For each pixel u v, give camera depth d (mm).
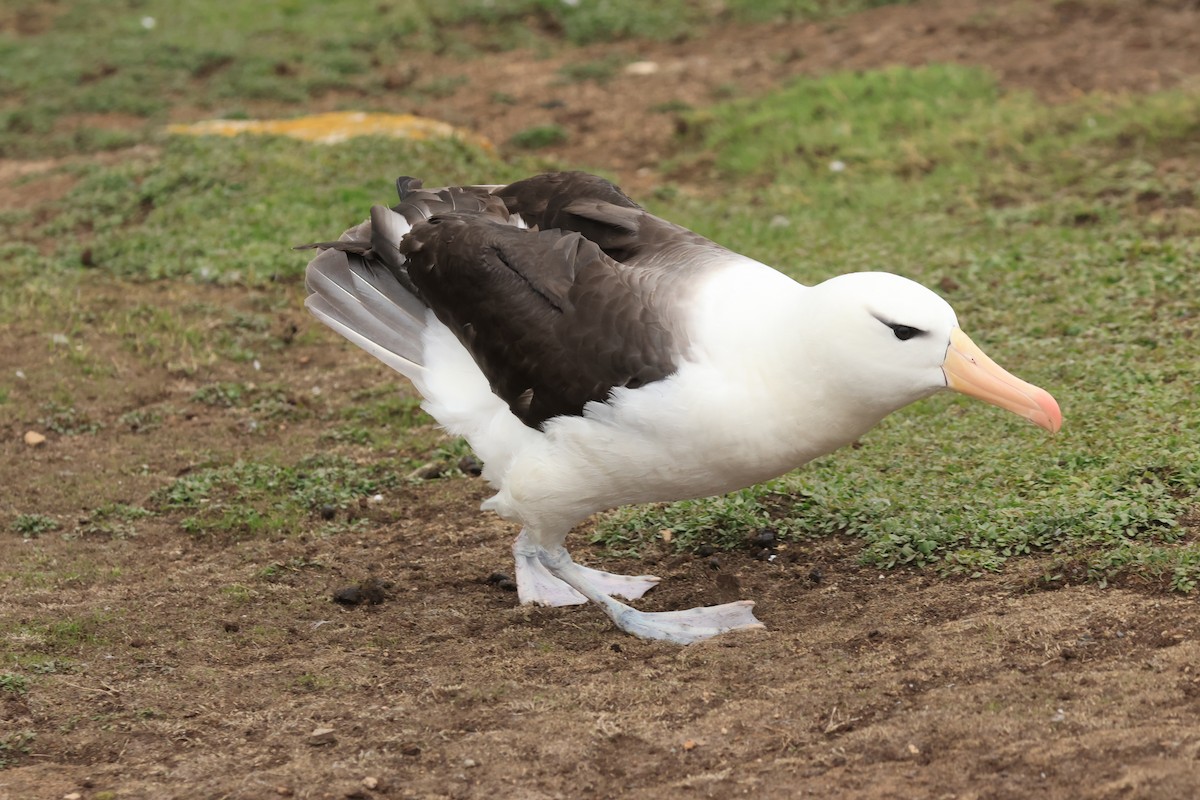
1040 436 11391
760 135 22578
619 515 11445
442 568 10891
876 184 19688
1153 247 15297
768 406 8391
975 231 17219
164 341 15656
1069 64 23406
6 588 10664
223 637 9719
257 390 14688
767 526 10820
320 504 12227
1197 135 18844
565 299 8883
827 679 8258
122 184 20188
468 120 24969
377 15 30109
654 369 8484
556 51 29062
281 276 17266
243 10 30484
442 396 9773
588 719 8086
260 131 21875
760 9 29422
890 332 8172
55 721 8344
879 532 10312
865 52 26172
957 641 8445
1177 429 10883
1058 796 6621
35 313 16188
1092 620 8398
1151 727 7047
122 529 11844
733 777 7285
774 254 17109
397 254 10078
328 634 9734
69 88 26406
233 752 7957
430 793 7406
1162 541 9289
